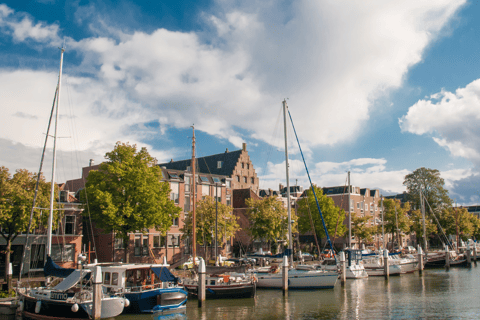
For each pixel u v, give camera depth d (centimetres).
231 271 3631
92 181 4422
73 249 4816
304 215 7525
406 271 5803
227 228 5744
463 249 8188
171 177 6300
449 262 6788
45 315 2648
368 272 5441
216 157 9319
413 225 9325
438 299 3609
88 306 2512
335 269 4444
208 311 3073
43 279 3894
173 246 6091
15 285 3581
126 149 4478
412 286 4447
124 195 4369
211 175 7125
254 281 3591
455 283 4716
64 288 2572
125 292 2784
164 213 4538
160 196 4450
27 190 3700
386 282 4803
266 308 3191
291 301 3491
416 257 6581
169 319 2816
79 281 2878
